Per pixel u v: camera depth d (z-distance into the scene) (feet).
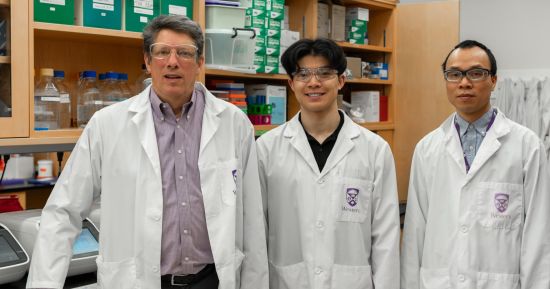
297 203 6.23
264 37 9.34
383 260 6.11
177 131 5.47
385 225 6.21
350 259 6.13
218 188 5.46
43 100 7.22
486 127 6.52
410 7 12.50
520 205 6.23
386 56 12.57
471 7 15.74
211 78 9.94
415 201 6.68
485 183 6.29
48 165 9.35
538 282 6.00
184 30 5.22
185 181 5.39
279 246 6.28
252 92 10.07
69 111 7.67
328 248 6.07
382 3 12.00
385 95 12.76
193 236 5.36
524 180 6.24
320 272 6.06
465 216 6.27
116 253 5.38
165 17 5.24
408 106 12.63
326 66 5.94
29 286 5.11
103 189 5.40
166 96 5.37
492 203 6.23
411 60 12.55
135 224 5.28
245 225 5.79
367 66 12.10
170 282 5.36
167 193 5.32
